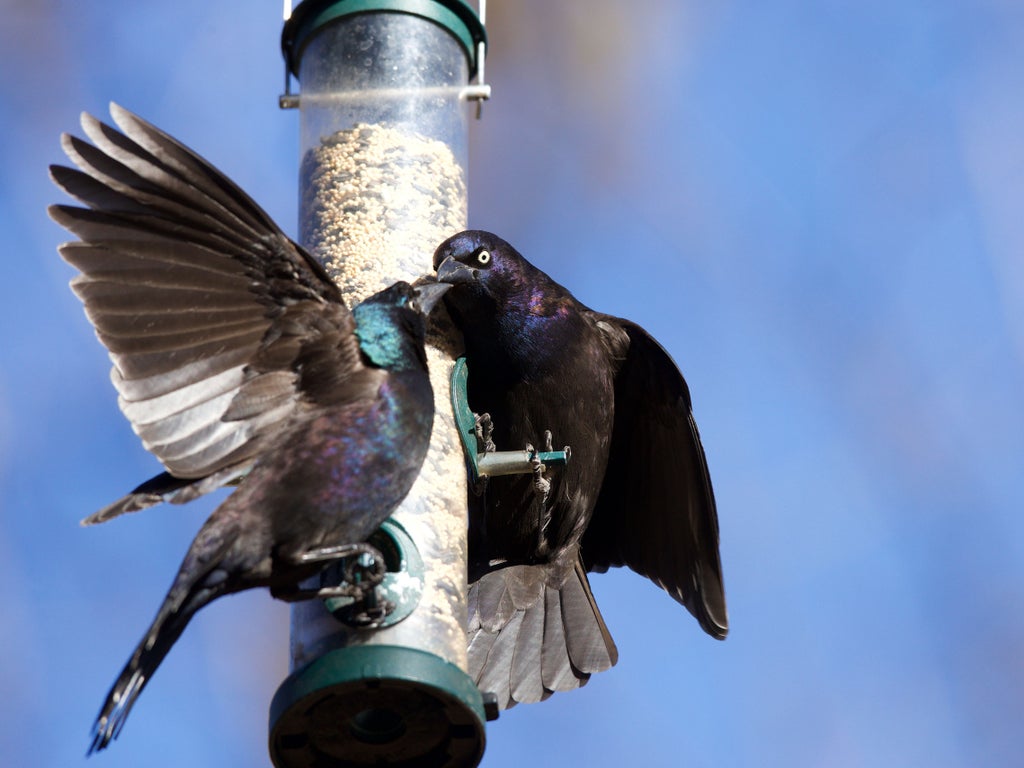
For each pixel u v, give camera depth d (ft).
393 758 38.93
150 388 32.86
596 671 46.39
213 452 33.37
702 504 49.08
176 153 32.83
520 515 46.34
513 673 46.03
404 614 39.14
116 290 32.60
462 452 43.73
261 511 33.19
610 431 47.80
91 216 32.40
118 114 32.48
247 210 33.71
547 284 47.01
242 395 33.78
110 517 32.73
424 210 46.75
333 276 45.80
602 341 48.52
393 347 35.32
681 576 49.60
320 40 48.37
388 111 47.44
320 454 33.73
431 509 41.75
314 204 46.93
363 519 34.19
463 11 49.08
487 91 49.08
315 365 34.55
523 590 46.85
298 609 38.93
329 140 47.32
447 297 46.09
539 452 45.19
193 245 33.32
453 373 45.16
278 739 38.19
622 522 50.42
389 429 34.37
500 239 46.55
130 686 30.71
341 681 36.88
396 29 48.16
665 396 49.34
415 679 37.01
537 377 46.47
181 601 32.24
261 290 34.14
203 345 33.47
